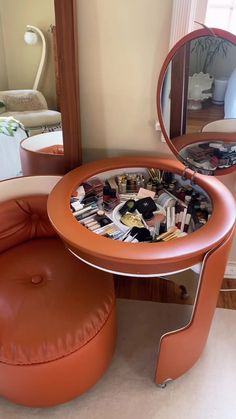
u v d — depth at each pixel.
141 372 1.40
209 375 1.40
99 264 1.04
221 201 1.19
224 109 1.19
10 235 1.39
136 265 0.98
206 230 1.06
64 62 1.21
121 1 1.18
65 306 1.18
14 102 1.36
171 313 1.65
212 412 1.28
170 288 1.78
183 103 1.19
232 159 1.25
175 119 1.22
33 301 1.19
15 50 1.24
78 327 1.14
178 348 1.22
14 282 1.25
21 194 1.42
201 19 1.24
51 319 1.14
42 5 1.15
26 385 1.13
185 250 0.98
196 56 1.13
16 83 1.32
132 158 1.43
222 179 1.52
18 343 1.09
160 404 1.30
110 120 1.43
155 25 1.21
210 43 1.10
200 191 1.32
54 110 1.37
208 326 1.29
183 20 1.17
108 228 1.14
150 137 1.45
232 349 1.50
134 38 1.24
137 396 1.33
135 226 1.15
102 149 1.51
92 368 1.23
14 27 1.20
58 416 1.26
